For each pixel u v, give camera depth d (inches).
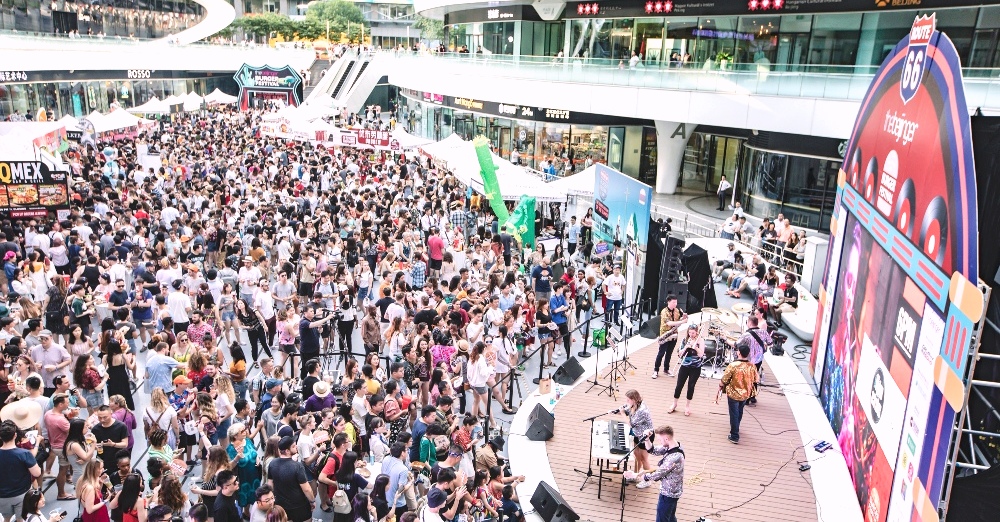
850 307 469.4
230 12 2942.9
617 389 538.6
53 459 412.5
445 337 525.7
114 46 2112.5
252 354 583.2
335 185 1123.3
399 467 346.6
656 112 1123.3
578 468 435.8
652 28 1293.1
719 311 631.8
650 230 691.4
